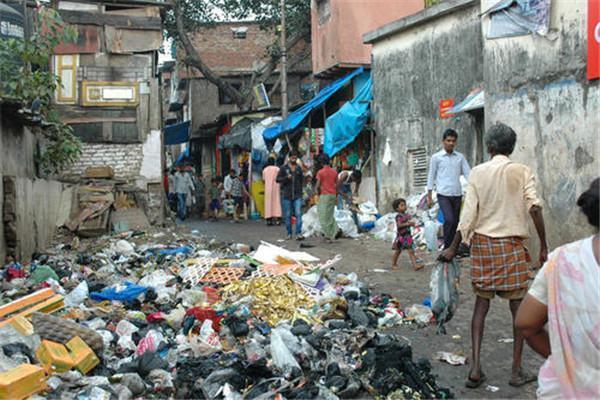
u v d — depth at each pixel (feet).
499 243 14.39
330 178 40.01
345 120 50.06
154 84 52.06
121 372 14.23
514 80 29.32
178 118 125.18
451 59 41.78
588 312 6.68
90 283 23.81
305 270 24.21
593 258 6.80
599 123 25.11
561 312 6.91
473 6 39.68
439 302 16.24
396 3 59.00
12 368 12.69
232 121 78.95
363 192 52.80
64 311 18.52
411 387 13.80
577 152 26.21
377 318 20.03
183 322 18.07
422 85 44.68
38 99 33.58
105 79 51.31
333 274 26.91
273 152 64.28
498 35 29.99
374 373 14.24
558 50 26.96
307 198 58.85
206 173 99.45
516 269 14.38
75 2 50.60
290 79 94.38
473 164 39.47
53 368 13.53
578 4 25.85
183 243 38.29
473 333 14.71
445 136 26.55
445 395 13.66
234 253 33.30
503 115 30.09
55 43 36.88
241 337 17.08
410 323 19.80
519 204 14.52
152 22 51.88
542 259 14.60
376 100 50.16
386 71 48.67
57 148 40.47
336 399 13.03
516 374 14.48
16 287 22.86
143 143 51.88
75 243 38.14
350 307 19.65
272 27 86.94
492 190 14.53
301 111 57.41
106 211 43.80
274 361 14.74
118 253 33.78
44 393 12.31
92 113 51.13
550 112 27.45
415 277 27.55
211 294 21.71
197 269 25.20
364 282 26.58
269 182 55.26
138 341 16.78
